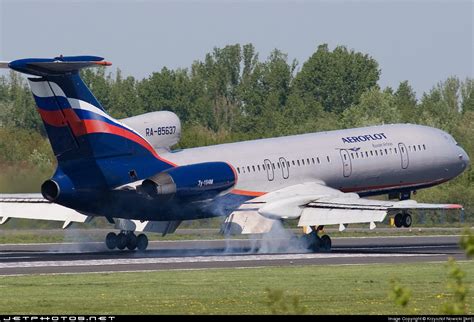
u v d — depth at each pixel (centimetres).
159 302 8800
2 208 15300
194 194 14450
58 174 13325
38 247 16275
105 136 13575
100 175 13575
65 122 13112
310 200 15375
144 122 14450
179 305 8625
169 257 13762
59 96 12988
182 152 14938
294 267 12100
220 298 9069
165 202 14250
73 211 15050
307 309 8375
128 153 13912
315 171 16588
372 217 14638
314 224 15100
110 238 15362
